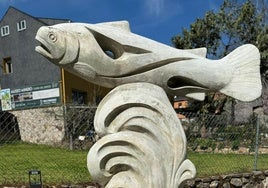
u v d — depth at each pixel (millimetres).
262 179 6414
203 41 17547
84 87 17484
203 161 7254
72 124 7660
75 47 2309
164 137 2365
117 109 2354
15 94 17719
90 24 2406
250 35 17062
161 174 2311
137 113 2338
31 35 18656
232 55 2471
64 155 7941
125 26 2504
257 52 2443
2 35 19703
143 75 2400
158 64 2406
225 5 17391
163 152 2342
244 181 6164
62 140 8734
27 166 6844
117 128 2352
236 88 2418
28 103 17297
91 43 2334
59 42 2285
